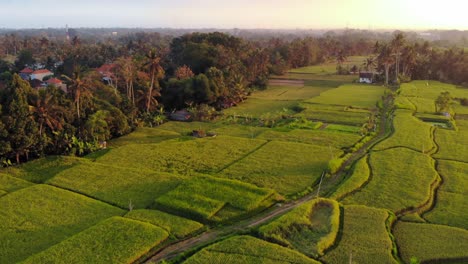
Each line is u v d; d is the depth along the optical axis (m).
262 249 39.12
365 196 52.16
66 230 45.50
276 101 123.81
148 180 58.75
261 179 59.09
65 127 73.62
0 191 56.41
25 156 70.12
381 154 67.44
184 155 71.19
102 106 85.00
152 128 93.25
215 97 113.50
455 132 81.44
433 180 56.75
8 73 134.12
